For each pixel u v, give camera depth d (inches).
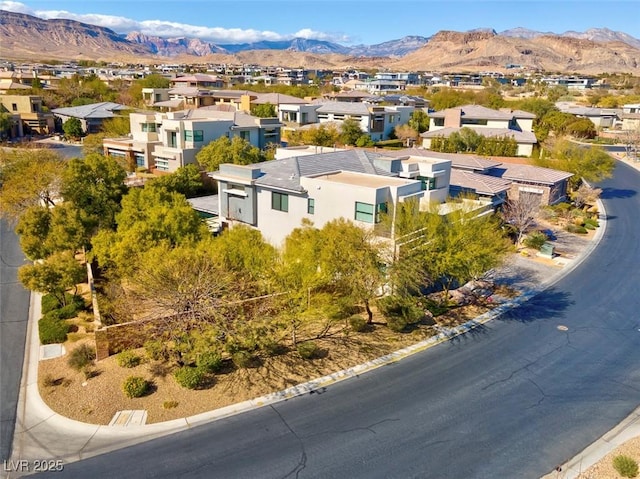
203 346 860.0
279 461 684.1
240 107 3693.4
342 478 654.5
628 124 4483.3
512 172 2021.4
